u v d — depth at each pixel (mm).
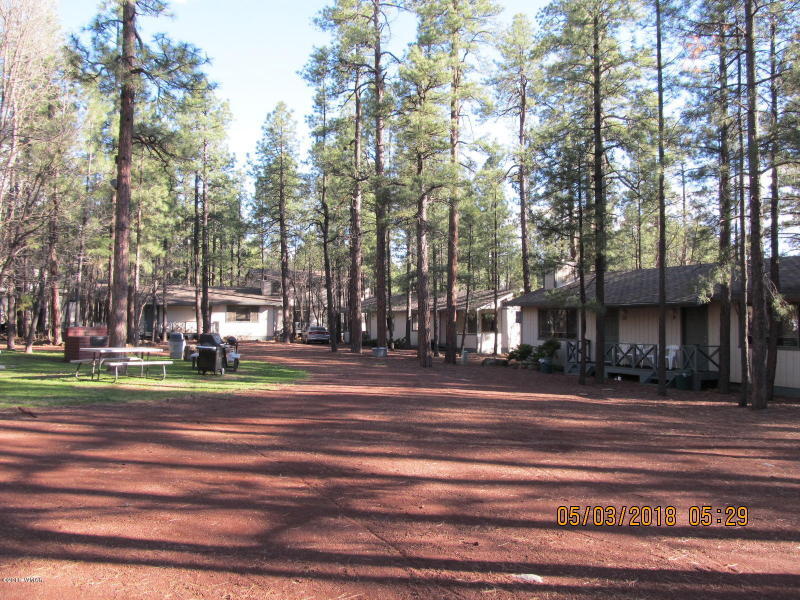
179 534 4141
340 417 9039
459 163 20859
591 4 14781
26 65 16828
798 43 10703
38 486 5082
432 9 21000
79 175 19594
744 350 11672
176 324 40500
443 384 14641
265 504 4871
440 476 5867
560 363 20703
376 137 24531
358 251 28109
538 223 16188
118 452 6363
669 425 9164
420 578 3537
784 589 3471
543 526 4520
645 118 15078
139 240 24828
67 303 31531
